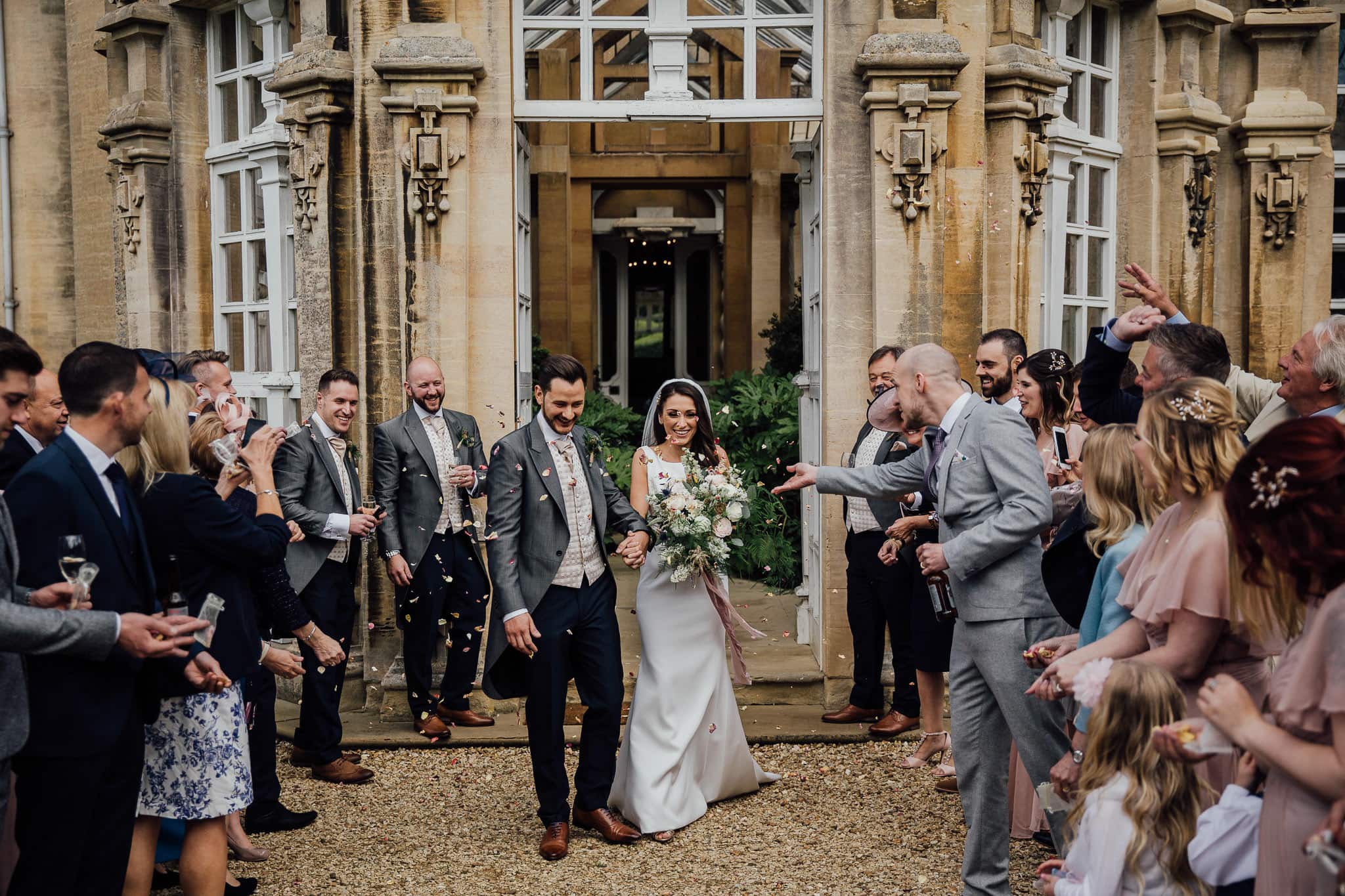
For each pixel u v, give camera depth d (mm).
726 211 14102
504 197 5953
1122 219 7141
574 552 4379
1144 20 6945
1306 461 1989
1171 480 2756
